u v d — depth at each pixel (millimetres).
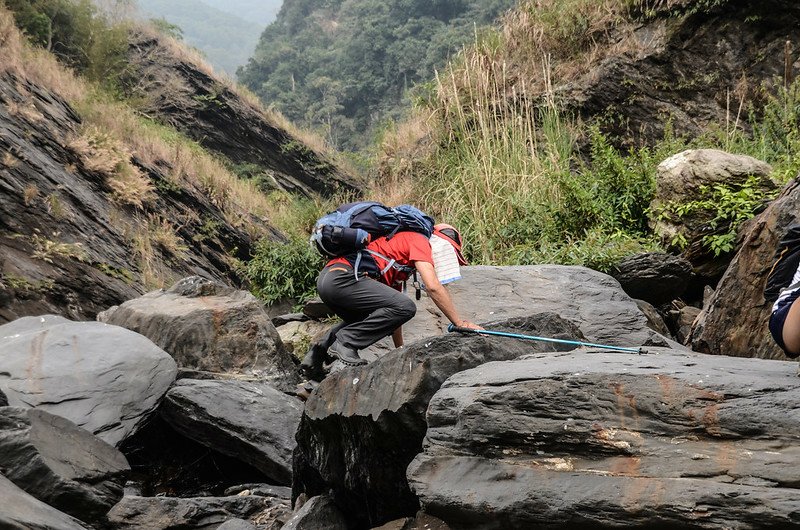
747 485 2916
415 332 7465
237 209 17516
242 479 6473
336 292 4715
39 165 11820
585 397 3340
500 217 10305
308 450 4941
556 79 13477
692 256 8570
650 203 9516
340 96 75562
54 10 21953
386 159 15023
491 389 3523
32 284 10031
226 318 7652
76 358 6312
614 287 7727
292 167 26375
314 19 95188
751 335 6602
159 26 28719
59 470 4520
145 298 8195
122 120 16953
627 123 12836
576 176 11180
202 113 24828
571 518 3180
